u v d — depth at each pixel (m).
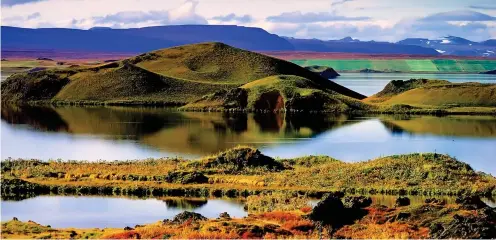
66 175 69.38
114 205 59.06
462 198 51.28
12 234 44.00
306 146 102.00
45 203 59.59
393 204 57.12
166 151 93.88
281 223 47.50
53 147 97.06
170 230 43.59
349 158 89.38
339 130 127.31
